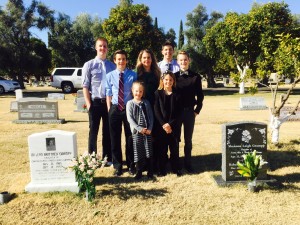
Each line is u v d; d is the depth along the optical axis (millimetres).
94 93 6148
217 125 11078
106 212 4547
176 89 5762
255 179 5168
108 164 6547
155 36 28172
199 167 6512
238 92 28500
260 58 25094
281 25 24438
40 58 35594
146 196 5035
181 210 4582
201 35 38188
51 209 4652
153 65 5926
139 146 5660
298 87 35406
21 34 33906
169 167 6473
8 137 9422
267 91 28703
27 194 5125
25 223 4297
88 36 38594
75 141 5316
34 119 11961
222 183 5453
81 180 4820
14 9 32969
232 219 4312
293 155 7168
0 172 6348
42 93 27891
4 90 26516
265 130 5504
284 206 4668
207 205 4719
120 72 5844
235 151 5508
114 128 5879
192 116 5934
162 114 5672
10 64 33938
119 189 5309
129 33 26797
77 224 4273
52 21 35781
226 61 34594
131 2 32625
